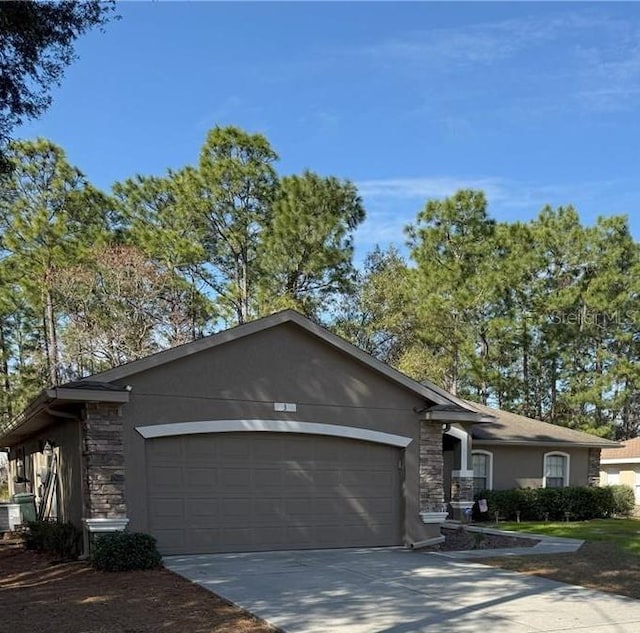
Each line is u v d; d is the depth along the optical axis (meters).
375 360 12.71
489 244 31.69
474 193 31.73
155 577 9.19
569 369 33.19
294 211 28.64
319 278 30.41
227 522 11.50
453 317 30.95
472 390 32.22
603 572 10.06
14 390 30.44
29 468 19.31
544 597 8.20
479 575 9.66
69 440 12.82
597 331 33.59
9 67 8.01
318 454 12.38
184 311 29.92
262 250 30.23
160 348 29.17
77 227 29.62
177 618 6.94
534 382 33.97
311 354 12.45
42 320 32.00
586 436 23.47
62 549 11.70
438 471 13.20
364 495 12.65
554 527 17.61
